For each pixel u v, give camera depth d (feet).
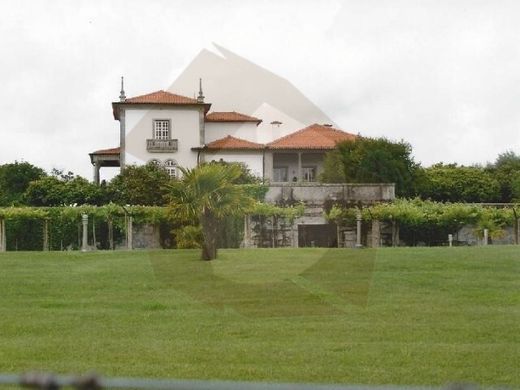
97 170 198.29
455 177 188.75
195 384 6.45
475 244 120.98
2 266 65.51
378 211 110.52
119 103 175.52
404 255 68.49
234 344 30.89
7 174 188.85
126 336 33.55
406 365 26.78
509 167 199.52
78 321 38.01
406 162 152.46
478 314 38.99
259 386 6.08
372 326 34.63
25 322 37.86
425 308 40.81
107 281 53.16
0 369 26.45
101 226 121.49
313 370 26.00
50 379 5.83
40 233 121.19
